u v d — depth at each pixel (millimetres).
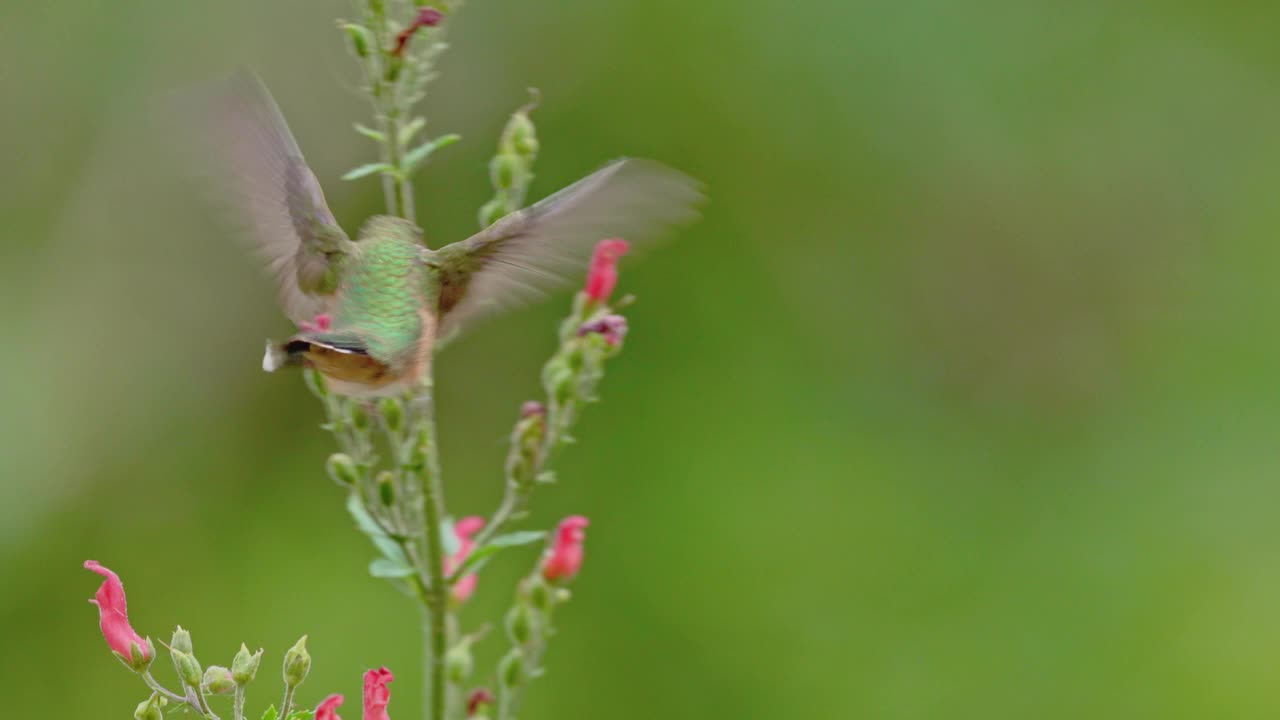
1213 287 13109
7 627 11492
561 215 5680
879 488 12406
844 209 12750
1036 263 13016
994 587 12180
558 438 6367
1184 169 13109
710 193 12625
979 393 12914
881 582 12180
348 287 5895
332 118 12180
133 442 12055
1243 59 13195
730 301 12734
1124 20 13109
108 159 11977
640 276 12766
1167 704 11852
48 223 11930
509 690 6258
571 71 12531
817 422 12578
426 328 5844
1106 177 12977
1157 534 12469
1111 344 13047
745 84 12562
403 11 6164
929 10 12742
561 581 6250
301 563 12094
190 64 12023
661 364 12664
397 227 6098
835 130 12594
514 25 12508
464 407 12477
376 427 6238
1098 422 12914
